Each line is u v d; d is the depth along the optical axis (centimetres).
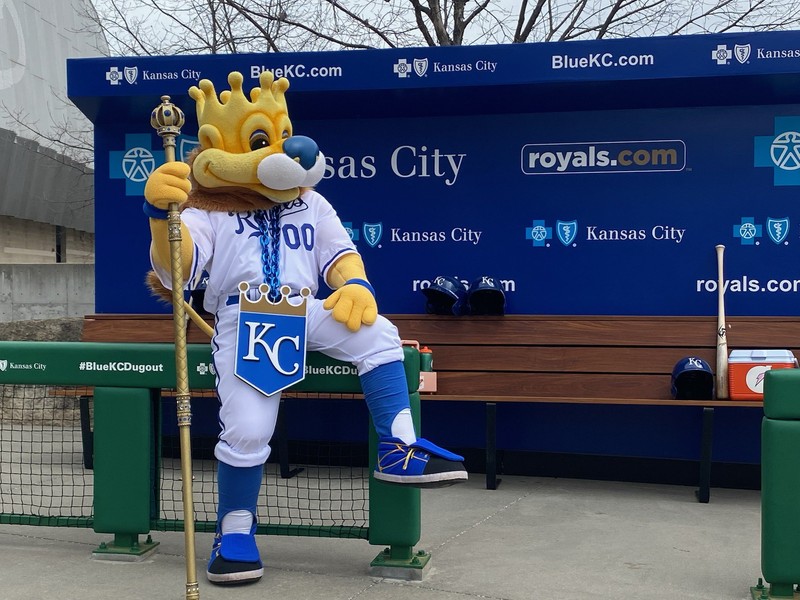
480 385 526
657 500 477
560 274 534
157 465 367
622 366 514
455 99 509
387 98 507
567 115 530
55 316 1362
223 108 335
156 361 354
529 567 350
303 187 351
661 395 510
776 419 304
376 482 340
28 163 2236
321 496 468
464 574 341
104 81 510
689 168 520
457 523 423
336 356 337
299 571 345
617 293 528
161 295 351
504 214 538
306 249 344
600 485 514
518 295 538
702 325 510
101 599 309
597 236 529
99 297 566
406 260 547
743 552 375
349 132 549
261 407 328
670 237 522
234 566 325
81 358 359
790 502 301
